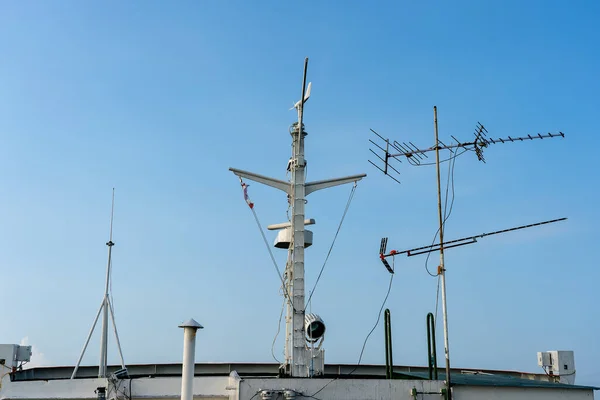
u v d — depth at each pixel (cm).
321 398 3169
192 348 3016
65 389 3466
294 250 3778
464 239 3353
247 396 3105
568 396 3459
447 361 3281
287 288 3781
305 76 3894
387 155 3594
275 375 4800
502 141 3544
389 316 3547
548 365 4322
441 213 3434
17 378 4006
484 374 4394
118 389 3344
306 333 3703
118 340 3919
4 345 3656
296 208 3828
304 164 3897
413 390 3266
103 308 3938
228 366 4803
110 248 4047
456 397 3338
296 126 3944
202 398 3391
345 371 4844
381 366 4912
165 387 3388
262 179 3841
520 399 3412
